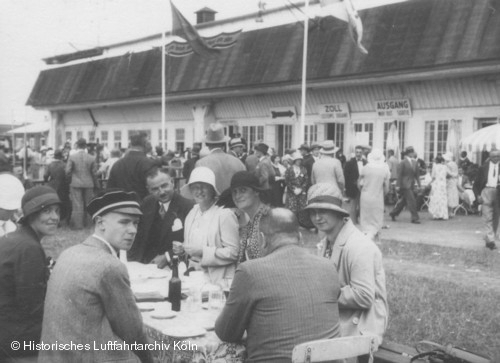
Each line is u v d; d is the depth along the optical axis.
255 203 5.64
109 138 38.72
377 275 4.72
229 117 30.53
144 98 32.88
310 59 25.05
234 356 3.86
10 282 4.03
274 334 3.59
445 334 6.57
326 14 23.73
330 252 4.97
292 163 14.60
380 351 4.72
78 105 38.44
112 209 3.53
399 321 7.05
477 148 18.19
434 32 21.41
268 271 3.69
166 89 31.28
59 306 3.27
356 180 15.18
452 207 19.05
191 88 29.89
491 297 8.21
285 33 26.70
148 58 33.59
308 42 25.45
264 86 26.66
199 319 4.31
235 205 5.89
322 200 4.71
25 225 4.28
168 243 6.71
